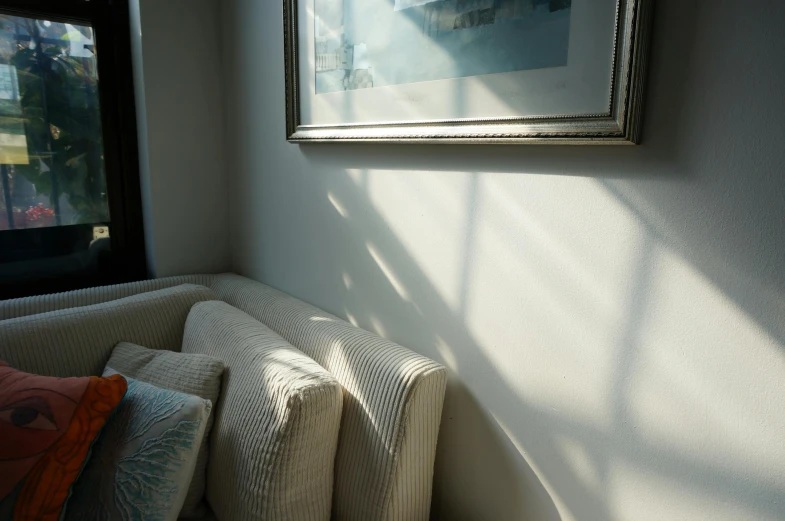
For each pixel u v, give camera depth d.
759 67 0.58
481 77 0.87
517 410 0.91
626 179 0.71
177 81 1.62
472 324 0.98
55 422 0.98
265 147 1.55
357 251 1.24
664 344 0.70
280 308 1.39
